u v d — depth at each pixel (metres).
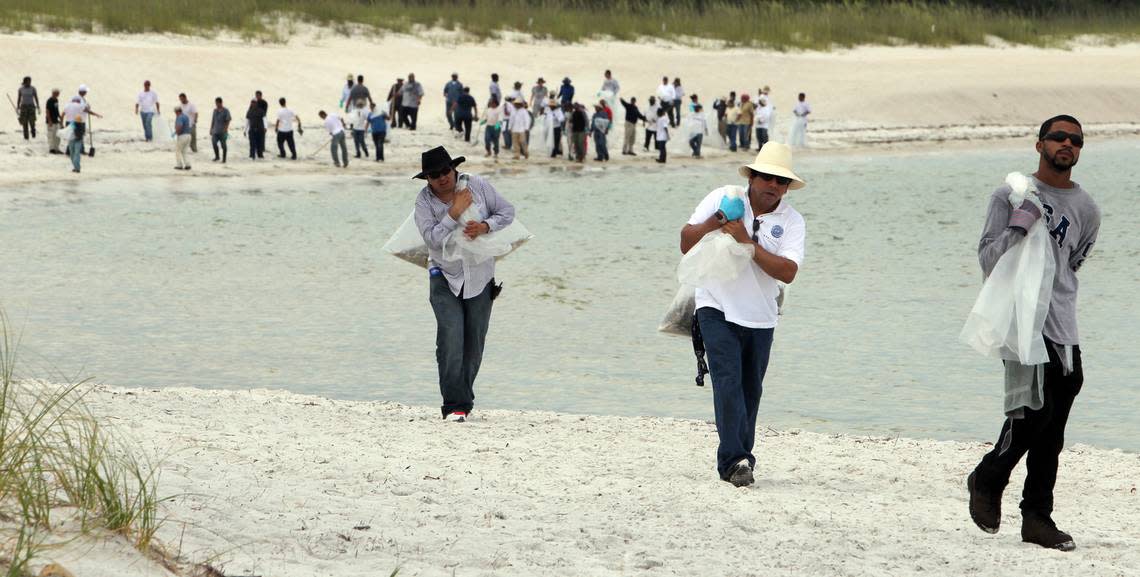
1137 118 102.94
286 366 25.62
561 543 10.95
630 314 32.66
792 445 18.06
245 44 95.31
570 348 28.22
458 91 82.12
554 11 115.44
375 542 10.30
